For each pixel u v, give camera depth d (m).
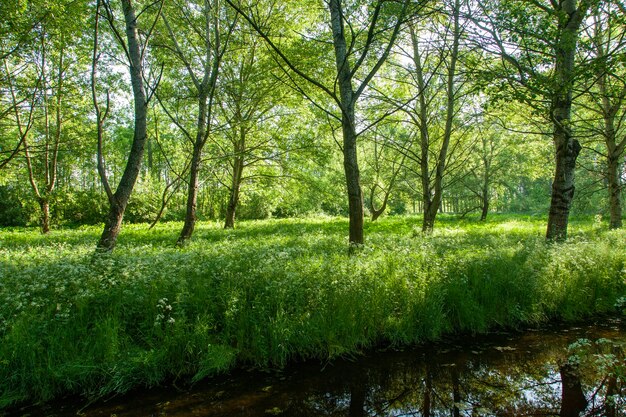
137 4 13.23
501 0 8.73
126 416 4.11
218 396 4.51
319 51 12.16
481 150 28.64
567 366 5.28
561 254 7.79
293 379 4.91
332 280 6.07
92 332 4.88
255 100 16.88
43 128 22.38
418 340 5.96
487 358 5.54
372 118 16.16
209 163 18.45
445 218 35.06
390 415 4.21
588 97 13.03
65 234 18.44
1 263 7.02
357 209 8.91
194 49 15.38
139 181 35.69
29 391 4.40
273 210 34.41
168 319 5.14
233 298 5.40
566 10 9.29
